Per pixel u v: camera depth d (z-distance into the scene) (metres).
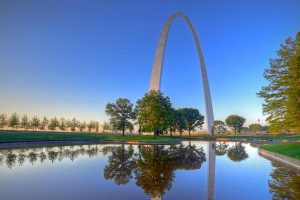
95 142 54.34
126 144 47.97
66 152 29.56
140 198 10.23
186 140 72.19
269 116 27.47
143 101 60.31
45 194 10.76
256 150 36.16
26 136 51.81
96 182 13.21
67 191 11.28
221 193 11.02
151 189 11.72
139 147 39.78
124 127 74.94
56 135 60.72
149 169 17.50
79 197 10.34
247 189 11.69
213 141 67.38
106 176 14.84
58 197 10.30
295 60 22.53
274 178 14.32
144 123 60.41
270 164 20.44
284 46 26.48
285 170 17.27
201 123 108.62
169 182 13.27
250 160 23.14
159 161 21.81
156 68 71.38
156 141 52.44
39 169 17.30
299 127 22.88
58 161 21.34
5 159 22.53
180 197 10.41
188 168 18.02
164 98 61.19
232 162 21.56
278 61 26.69
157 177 14.62
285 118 24.19
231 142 61.97
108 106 73.69
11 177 14.49
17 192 11.09
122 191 11.32
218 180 13.81
